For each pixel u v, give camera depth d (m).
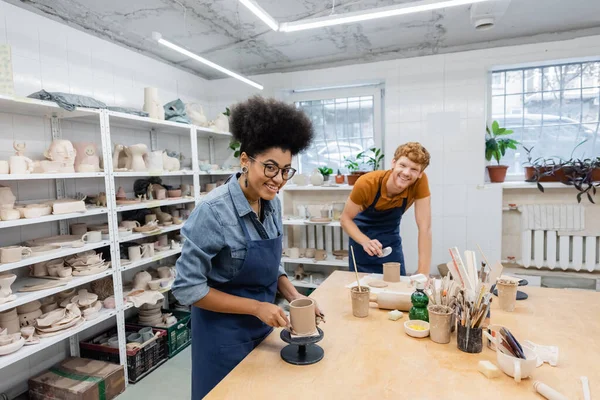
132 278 2.80
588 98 3.19
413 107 3.35
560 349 1.04
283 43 3.18
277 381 0.91
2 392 2.16
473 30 2.95
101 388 2.12
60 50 2.45
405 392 0.86
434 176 3.32
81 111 2.14
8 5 2.14
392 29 2.91
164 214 2.94
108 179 2.26
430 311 1.12
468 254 1.23
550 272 3.13
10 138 2.18
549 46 2.98
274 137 0.99
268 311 1.01
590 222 3.08
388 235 2.13
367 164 3.85
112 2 2.35
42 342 1.89
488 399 0.83
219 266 1.11
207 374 1.12
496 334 1.02
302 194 3.97
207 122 3.45
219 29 2.85
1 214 1.81
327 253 3.70
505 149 3.29
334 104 3.94
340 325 1.24
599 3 2.50
